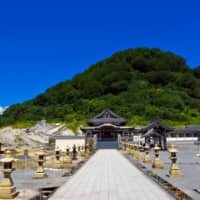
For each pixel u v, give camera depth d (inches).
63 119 4296.3
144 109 4325.8
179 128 3255.4
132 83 5777.6
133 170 861.8
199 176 717.3
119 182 633.0
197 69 6801.2
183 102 4916.3
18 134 2829.7
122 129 2645.2
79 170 869.8
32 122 4254.4
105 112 3031.5
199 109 4845.0
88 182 635.5
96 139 2460.6
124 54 7121.1
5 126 4352.9
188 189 541.0
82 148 1925.4
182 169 878.4
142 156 1201.4
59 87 6087.6
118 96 5039.4
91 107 4564.5
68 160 978.1
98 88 5452.8
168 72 6122.1
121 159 1286.9
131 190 534.6
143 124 3814.0
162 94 5007.4
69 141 2269.9
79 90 5629.9
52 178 724.0
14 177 758.5
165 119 4124.0
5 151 490.3
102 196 480.4
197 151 1828.2
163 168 893.2
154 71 6289.4
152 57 7057.1
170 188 544.1
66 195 492.1
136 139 2568.9
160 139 2144.4
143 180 661.9
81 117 4249.5
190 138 2962.6
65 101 5310.0
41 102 5418.3
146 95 5039.4
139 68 6550.2
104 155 1566.2
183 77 5940.0
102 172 814.5
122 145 2158.0
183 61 7042.3
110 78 5728.3
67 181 654.5
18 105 5083.7
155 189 543.8
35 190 543.2
